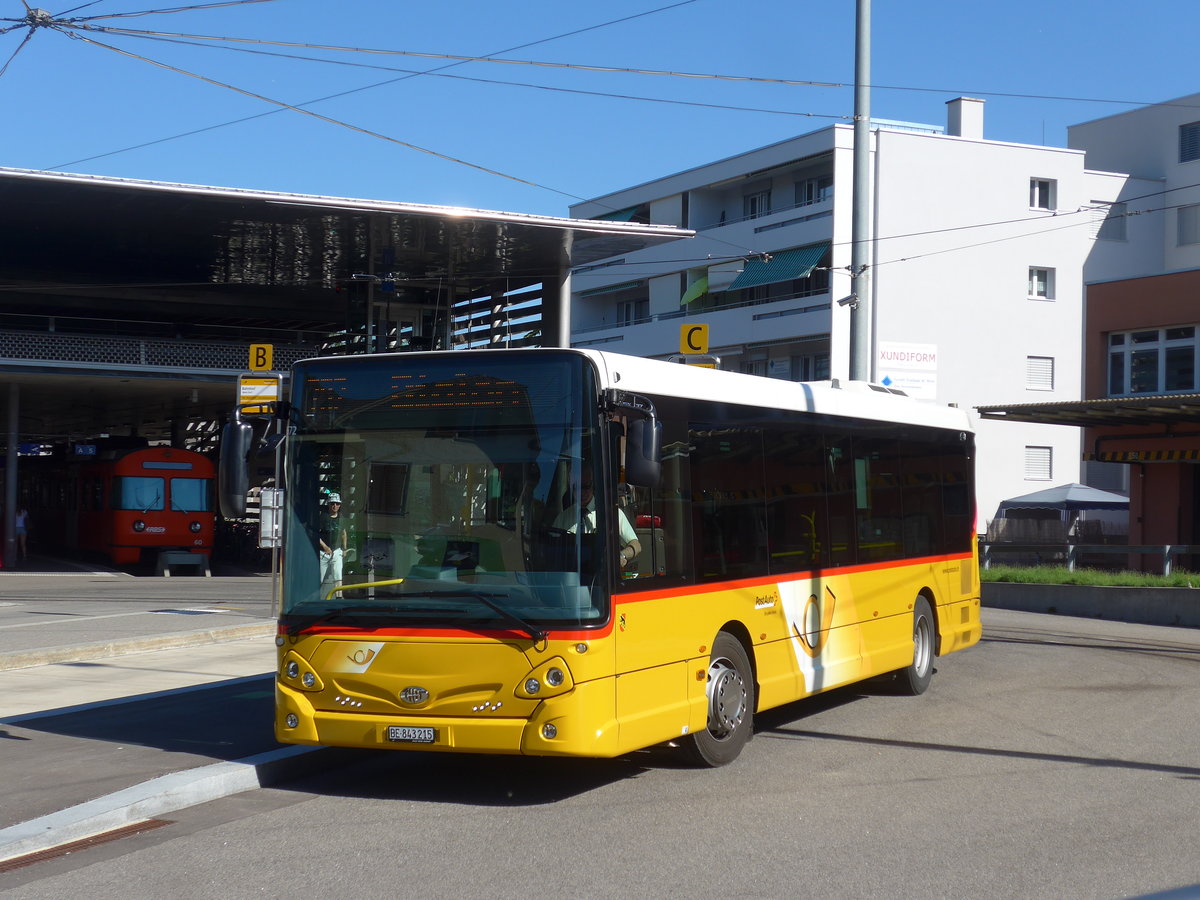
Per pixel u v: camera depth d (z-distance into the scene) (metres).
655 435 7.97
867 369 20.64
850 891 6.27
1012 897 6.16
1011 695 13.13
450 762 9.59
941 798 8.35
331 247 29.89
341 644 8.24
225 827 7.59
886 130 49.38
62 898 6.20
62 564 37.50
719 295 54.69
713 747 9.30
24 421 51.50
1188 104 53.72
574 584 7.95
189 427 49.44
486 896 6.21
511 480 8.20
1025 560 32.72
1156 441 33.00
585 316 62.31
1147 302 35.16
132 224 27.83
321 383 8.71
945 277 50.00
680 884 6.39
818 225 48.78
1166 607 23.81
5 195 25.28
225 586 29.00
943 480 14.15
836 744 10.33
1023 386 51.09
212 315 43.28
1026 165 51.22
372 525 8.40
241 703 11.38
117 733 9.95
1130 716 11.74
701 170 54.25
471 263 31.44
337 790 8.64
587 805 8.16
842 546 11.58
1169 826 7.58
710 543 9.38
